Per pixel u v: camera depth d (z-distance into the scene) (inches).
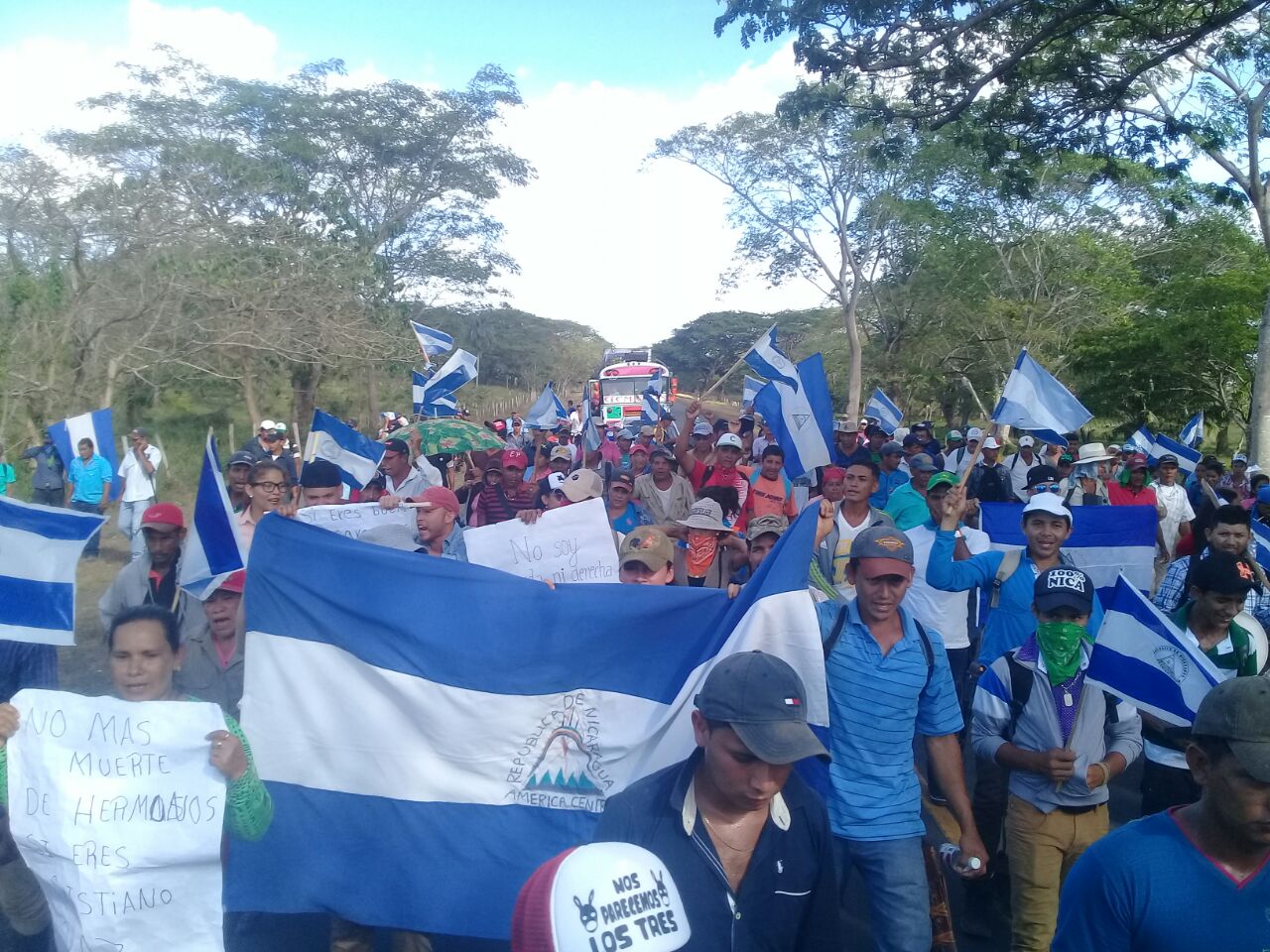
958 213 1374.3
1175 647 156.8
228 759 135.9
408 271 1579.7
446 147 1519.4
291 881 163.5
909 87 532.4
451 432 357.4
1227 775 91.0
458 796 164.4
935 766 159.5
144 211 831.1
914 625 159.0
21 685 189.6
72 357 796.0
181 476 906.1
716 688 100.1
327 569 167.9
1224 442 1352.1
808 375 360.2
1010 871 168.1
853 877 228.1
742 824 106.2
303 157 1341.0
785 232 1535.4
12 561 187.0
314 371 1091.3
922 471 299.9
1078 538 327.6
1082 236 1365.7
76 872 133.0
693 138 1478.8
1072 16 486.6
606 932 68.1
